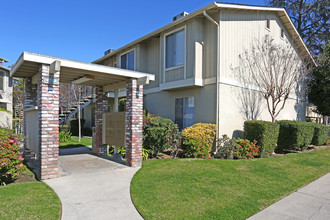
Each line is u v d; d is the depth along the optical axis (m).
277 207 4.20
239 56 10.07
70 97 17.05
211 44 9.51
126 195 4.55
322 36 22.59
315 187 5.35
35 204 3.93
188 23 9.74
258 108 11.10
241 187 5.12
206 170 6.36
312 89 14.90
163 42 10.93
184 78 9.84
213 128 8.85
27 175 5.75
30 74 6.93
